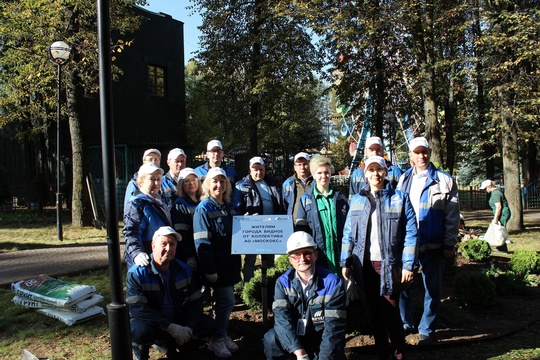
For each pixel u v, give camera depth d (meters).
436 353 4.87
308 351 4.26
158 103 24.89
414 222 4.49
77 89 14.35
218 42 23.34
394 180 6.35
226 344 4.84
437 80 18.20
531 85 13.87
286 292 4.24
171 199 5.96
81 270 8.21
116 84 22.58
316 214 4.97
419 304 5.85
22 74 14.45
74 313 5.65
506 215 10.45
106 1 3.55
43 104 17.11
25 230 13.81
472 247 8.92
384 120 18.39
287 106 23.50
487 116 16.03
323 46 17.50
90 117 20.69
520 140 15.88
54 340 5.15
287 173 30.50
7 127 20.27
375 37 14.86
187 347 4.65
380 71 15.90
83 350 4.89
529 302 6.57
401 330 4.44
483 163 33.69
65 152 19.44
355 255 4.61
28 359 4.45
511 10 14.20
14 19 13.66
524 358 4.74
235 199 6.50
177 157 6.06
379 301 4.58
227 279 4.83
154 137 24.62
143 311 4.32
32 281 6.23
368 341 5.10
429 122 14.31
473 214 21.88
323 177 4.95
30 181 19.56
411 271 4.37
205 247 4.71
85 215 14.57
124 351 3.61
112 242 3.60
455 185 5.17
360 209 4.60
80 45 13.69
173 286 4.55
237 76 24.02
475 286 6.17
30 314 5.87
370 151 6.23
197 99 30.66
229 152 33.44
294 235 4.21
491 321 5.80
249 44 22.42
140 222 4.77
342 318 4.14
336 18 14.23
